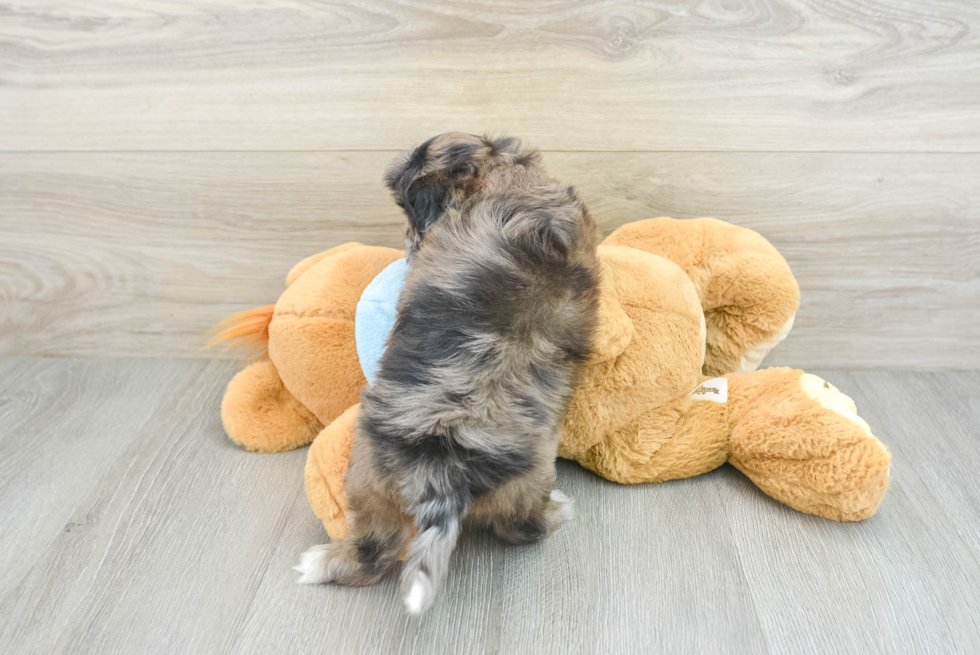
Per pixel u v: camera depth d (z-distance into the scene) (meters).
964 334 1.64
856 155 1.47
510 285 1.01
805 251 1.57
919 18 1.35
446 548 0.93
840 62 1.39
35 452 1.43
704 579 1.11
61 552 1.18
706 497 1.29
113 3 1.40
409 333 1.04
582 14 1.37
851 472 1.15
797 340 1.67
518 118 1.47
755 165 1.49
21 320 1.74
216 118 1.50
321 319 1.32
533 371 1.03
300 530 1.23
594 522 1.24
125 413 1.56
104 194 1.59
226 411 1.45
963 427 1.48
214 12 1.40
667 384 1.25
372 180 1.54
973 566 1.13
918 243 1.54
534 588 1.10
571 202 1.12
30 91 1.49
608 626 1.04
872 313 1.63
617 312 1.18
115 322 1.74
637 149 1.49
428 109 1.47
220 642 1.02
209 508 1.28
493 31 1.39
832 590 1.09
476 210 1.08
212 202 1.59
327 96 1.47
